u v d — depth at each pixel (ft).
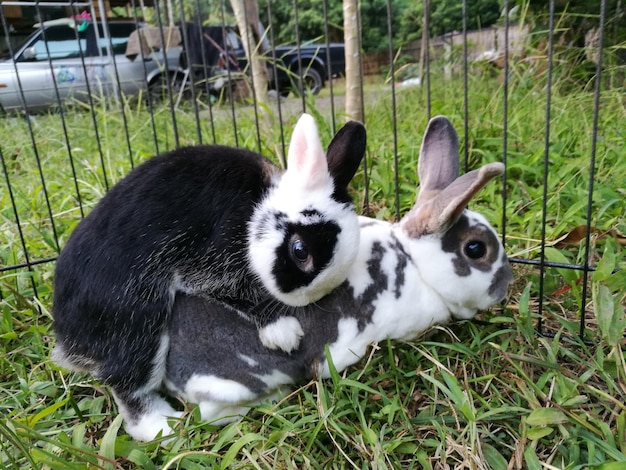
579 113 3.01
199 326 1.39
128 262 1.35
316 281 1.33
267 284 1.37
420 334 1.55
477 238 1.47
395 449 1.29
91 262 1.36
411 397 1.44
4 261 2.13
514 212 2.21
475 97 3.46
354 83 2.89
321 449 1.31
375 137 2.97
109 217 1.40
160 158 1.50
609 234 1.94
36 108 5.23
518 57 4.06
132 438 1.40
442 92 3.94
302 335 1.43
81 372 1.48
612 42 3.62
